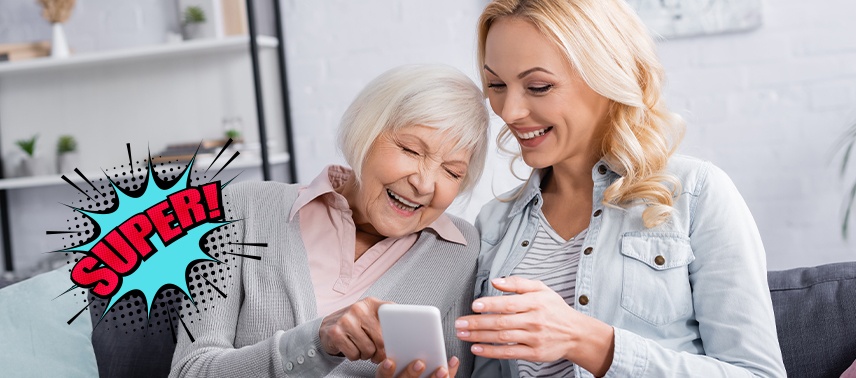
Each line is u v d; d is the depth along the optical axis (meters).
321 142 3.68
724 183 1.55
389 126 1.58
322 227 1.73
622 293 1.53
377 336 1.39
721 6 3.26
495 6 1.56
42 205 3.90
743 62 3.31
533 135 1.57
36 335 1.79
